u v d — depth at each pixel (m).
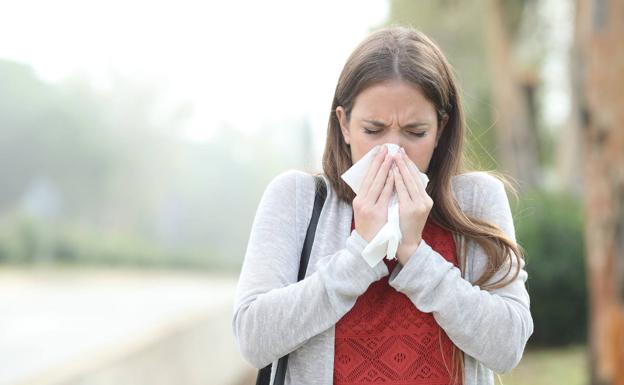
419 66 2.67
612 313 8.15
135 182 69.81
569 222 14.18
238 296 2.76
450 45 23.03
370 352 2.66
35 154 63.66
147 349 10.20
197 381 12.78
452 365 2.68
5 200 62.47
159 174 72.38
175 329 12.06
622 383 8.11
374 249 2.55
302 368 2.69
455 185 2.95
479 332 2.60
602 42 7.96
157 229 73.94
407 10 22.83
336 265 2.61
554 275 13.96
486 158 3.80
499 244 2.79
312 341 2.67
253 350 2.66
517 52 22.28
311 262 2.78
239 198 86.19
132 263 59.16
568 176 23.67
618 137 7.91
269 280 2.72
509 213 2.93
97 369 8.30
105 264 56.31
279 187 2.90
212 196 82.56
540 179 19.38
